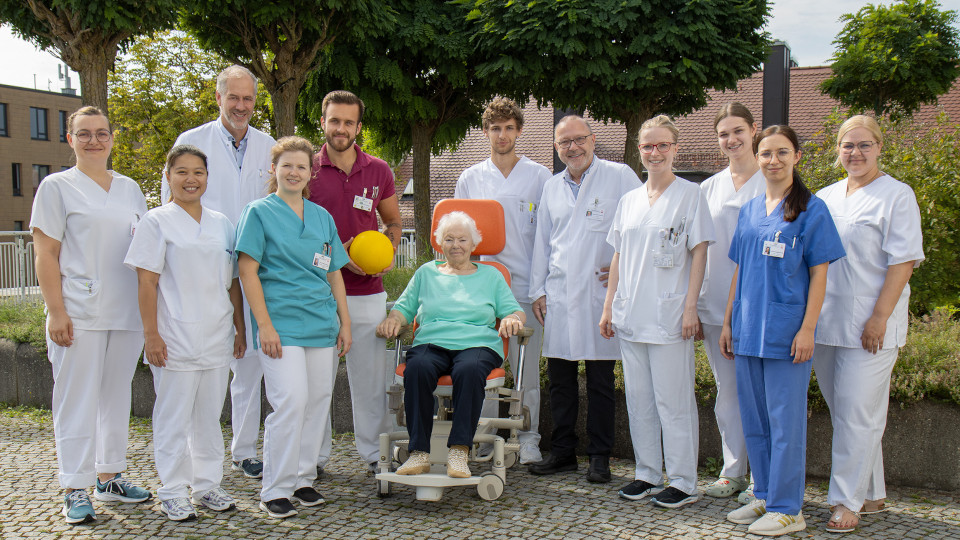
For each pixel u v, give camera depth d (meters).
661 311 3.84
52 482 4.32
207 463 3.82
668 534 3.53
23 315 7.26
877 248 3.52
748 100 20.09
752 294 3.59
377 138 13.25
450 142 13.03
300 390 3.74
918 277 6.80
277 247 3.74
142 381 5.92
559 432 4.52
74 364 3.69
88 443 3.73
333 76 11.54
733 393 4.07
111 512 3.80
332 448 5.01
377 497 4.05
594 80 10.77
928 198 6.89
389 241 4.23
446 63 11.74
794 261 3.47
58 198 3.61
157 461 3.72
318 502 3.90
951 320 5.71
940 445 4.12
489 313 4.17
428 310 4.20
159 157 18.00
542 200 4.65
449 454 3.78
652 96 11.34
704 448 4.59
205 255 3.68
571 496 4.09
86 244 3.67
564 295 4.41
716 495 4.07
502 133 4.79
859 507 3.56
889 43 14.62
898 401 4.20
